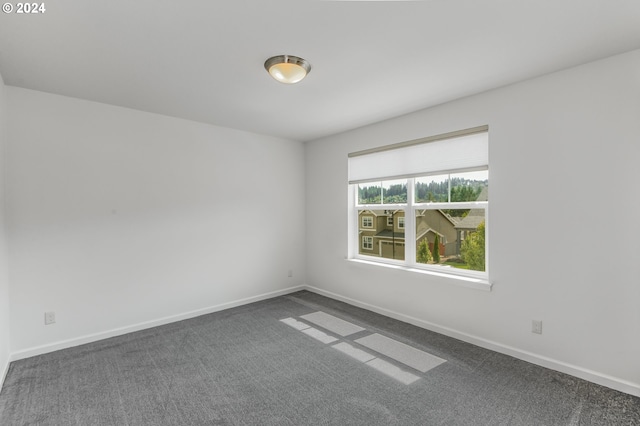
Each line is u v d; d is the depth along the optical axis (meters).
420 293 3.44
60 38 1.97
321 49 2.12
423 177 3.49
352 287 4.25
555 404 2.06
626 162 2.17
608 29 1.88
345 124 3.95
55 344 2.90
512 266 2.72
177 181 3.70
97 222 3.16
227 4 1.64
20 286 2.75
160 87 2.78
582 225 2.35
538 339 2.58
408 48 2.11
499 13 1.72
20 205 2.76
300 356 2.78
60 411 2.03
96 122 3.16
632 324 2.16
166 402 2.13
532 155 2.59
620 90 2.19
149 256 3.49
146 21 1.79
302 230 5.01
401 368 2.55
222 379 2.41
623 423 1.88
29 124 2.80
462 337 3.06
